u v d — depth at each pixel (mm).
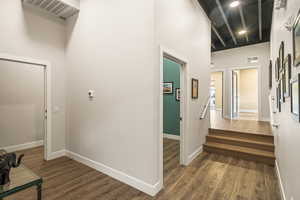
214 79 10047
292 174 1564
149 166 2094
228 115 6391
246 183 2369
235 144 3621
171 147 3986
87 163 2984
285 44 1947
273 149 3189
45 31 3174
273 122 3367
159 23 2137
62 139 3482
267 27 4965
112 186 2277
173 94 4738
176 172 2697
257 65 5734
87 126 2980
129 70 2279
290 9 1670
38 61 3076
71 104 3354
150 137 2072
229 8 3848
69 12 3180
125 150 2357
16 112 3789
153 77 2031
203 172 2701
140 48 2143
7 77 3648
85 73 2996
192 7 3176
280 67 2322
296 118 1394
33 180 1430
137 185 2211
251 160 3170
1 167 1312
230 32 4852
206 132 4059
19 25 2826
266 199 2014
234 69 6184
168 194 2096
